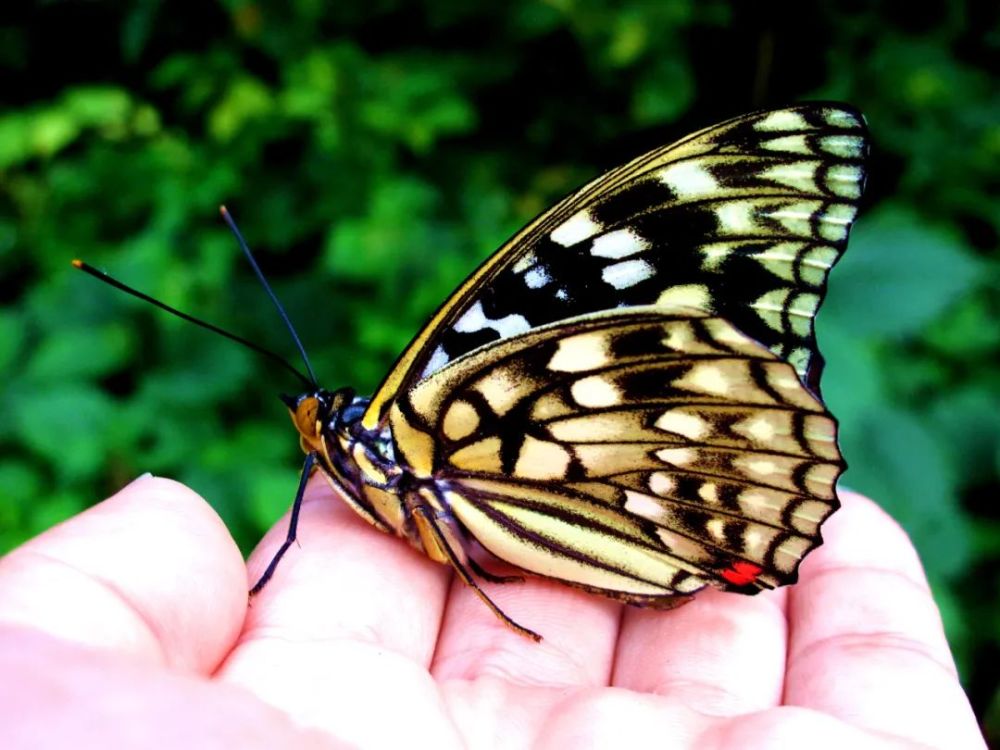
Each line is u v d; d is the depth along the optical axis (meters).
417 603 0.10
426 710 0.08
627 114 0.27
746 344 0.09
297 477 0.17
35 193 0.26
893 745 0.08
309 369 0.11
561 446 0.10
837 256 0.10
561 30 0.26
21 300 0.25
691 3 0.25
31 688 0.06
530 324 0.10
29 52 0.30
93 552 0.07
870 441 0.15
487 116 0.28
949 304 0.16
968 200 0.22
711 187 0.10
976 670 0.17
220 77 0.25
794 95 0.26
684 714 0.08
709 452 0.09
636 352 0.09
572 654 0.10
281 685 0.08
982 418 0.18
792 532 0.09
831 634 0.10
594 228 0.10
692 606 0.11
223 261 0.21
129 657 0.06
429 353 0.10
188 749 0.06
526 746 0.08
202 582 0.08
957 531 0.15
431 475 0.10
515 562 0.11
